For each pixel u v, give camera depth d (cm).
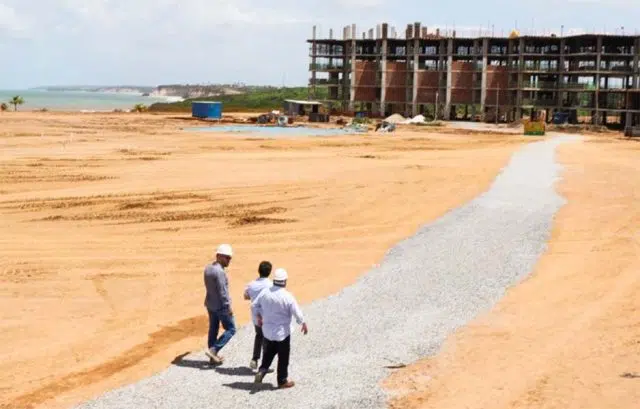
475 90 13862
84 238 2900
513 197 3888
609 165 5678
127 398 1290
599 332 1678
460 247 2636
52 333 1752
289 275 2312
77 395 1341
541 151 7112
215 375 1403
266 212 3512
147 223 3216
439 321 1756
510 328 1708
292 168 5256
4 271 2373
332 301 1945
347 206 3691
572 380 1377
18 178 4500
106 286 2217
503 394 1309
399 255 2552
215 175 4806
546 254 2572
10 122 9894
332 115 14162
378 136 9281
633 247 2669
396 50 14775
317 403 1253
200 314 1919
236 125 11094
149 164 5366
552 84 13262
